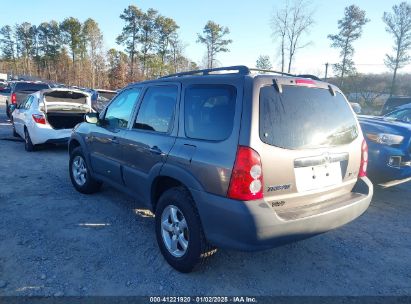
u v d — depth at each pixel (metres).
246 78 2.82
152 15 56.84
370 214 5.05
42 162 7.65
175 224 3.27
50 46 73.81
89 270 3.23
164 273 3.23
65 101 8.98
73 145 5.71
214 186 2.77
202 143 2.95
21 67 88.19
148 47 57.75
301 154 2.87
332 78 47.16
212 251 3.06
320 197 3.11
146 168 3.65
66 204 4.95
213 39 57.66
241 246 2.66
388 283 3.21
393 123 5.57
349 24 44.91
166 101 3.57
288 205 2.87
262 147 2.65
